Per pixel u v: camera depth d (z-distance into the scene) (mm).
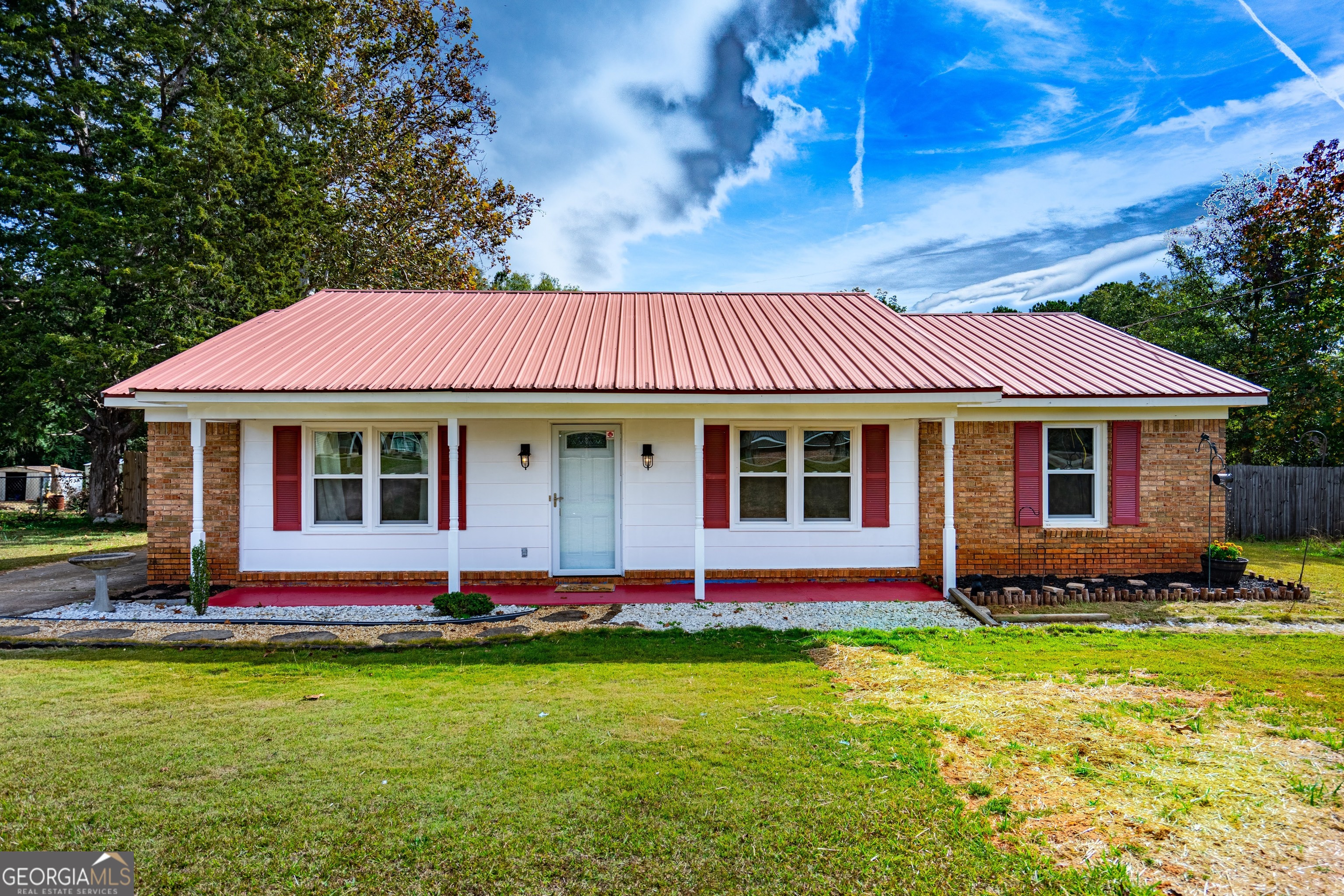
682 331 12312
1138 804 3955
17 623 8688
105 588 9336
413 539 10836
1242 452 21938
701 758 4617
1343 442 20062
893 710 5508
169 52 22031
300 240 20906
